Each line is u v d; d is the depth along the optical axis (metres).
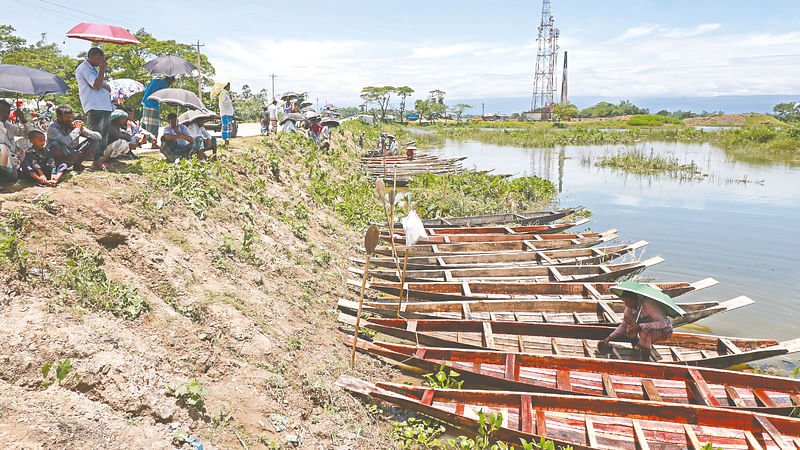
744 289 11.23
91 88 7.70
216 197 9.41
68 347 4.47
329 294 9.21
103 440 3.87
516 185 21.17
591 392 6.78
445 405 6.29
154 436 4.26
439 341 7.91
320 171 17.12
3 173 6.21
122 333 5.05
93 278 5.54
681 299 10.68
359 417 6.07
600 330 7.99
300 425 5.43
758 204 20.11
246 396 5.41
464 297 9.50
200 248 7.52
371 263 11.47
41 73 7.38
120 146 8.76
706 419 5.86
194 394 4.78
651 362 7.04
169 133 9.84
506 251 12.70
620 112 130.25
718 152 40.91
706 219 17.64
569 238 13.29
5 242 5.04
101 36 7.88
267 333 6.66
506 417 6.12
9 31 45.34
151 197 7.77
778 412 6.12
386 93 104.69
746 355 7.32
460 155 40.38
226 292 6.93
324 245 11.62
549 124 92.19
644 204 20.28
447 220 15.92
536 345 8.09
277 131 19.16
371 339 8.33
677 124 88.69
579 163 34.53
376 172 23.81
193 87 40.81
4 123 6.46
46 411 3.87
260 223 10.03
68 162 7.34
